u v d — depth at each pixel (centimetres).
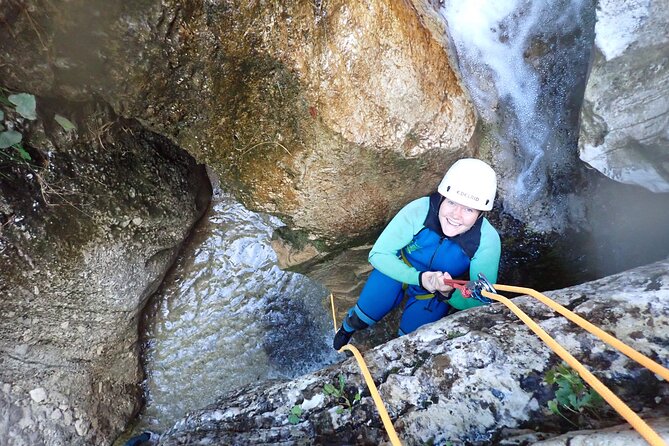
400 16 215
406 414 184
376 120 225
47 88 224
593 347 169
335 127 221
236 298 363
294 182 248
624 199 260
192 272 364
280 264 327
